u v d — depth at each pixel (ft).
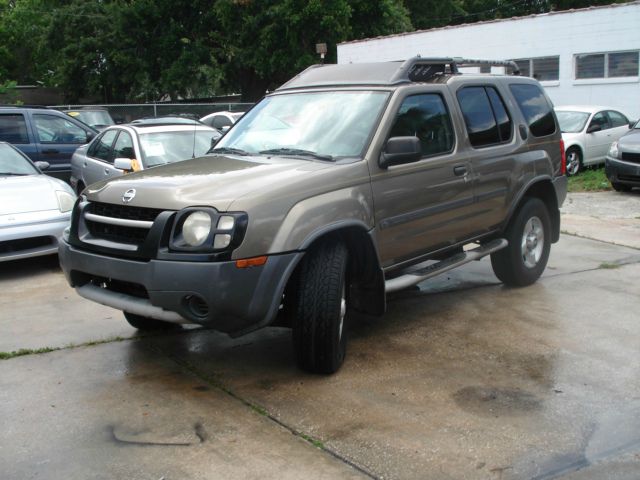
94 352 16.35
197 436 12.12
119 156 31.09
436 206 17.40
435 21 139.03
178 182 14.12
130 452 11.59
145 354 16.22
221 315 13.05
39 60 145.18
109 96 126.52
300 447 11.71
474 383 14.43
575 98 58.90
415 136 16.94
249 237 13.00
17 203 24.13
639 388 14.21
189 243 13.01
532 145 21.44
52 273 24.44
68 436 12.16
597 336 17.35
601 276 23.30
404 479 10.71
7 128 37.70
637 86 55.36
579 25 57.57
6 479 10.77
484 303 20.31
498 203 19.88
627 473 10.91
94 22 114.11
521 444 11.81
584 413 13.03
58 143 39.22
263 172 14.57
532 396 13.79
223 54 109.50
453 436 12.09
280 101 18.56
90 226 14.93
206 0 107.96
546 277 23.29
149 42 113.39
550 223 22.81
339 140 16.16
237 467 11.07
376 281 15.72
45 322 18.67
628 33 55.01
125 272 13.58
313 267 14.11
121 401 13.58
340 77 18.40
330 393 13.89
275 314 13.47
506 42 62.13
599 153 52.29
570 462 11.23
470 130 19.01
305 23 95.86
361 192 15.12
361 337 17.39
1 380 14.65
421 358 15.88
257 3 98.63
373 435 12.12
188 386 14.33
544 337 17.30
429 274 17.21
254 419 12.76
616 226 32.68
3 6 149.59
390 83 17.17
